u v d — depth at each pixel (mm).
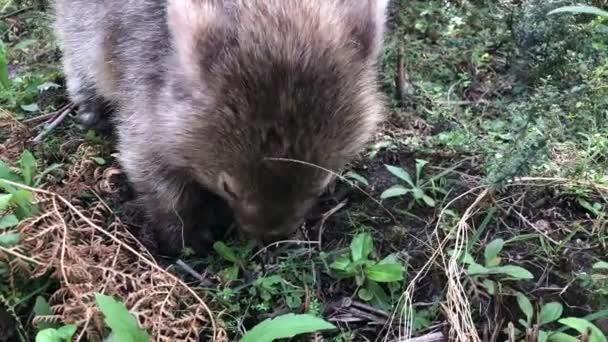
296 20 574
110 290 586
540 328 600
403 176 719
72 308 554
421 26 959
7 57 932
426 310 627
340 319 625
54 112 850
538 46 817
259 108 555
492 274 633
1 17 1001
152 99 653
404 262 664
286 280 643
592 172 733
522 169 671
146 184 686
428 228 700
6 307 578
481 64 916
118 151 746
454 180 742
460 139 781
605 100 780
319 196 694
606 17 752
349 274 640
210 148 593
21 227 591
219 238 709
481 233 687
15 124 782
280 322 524
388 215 718
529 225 694
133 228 711
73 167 728
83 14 802
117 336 502
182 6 591
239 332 602
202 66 579
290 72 551
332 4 595
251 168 575
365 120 604
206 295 621
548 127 689
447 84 898
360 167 771
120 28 716
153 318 572
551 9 807
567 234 694
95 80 797
